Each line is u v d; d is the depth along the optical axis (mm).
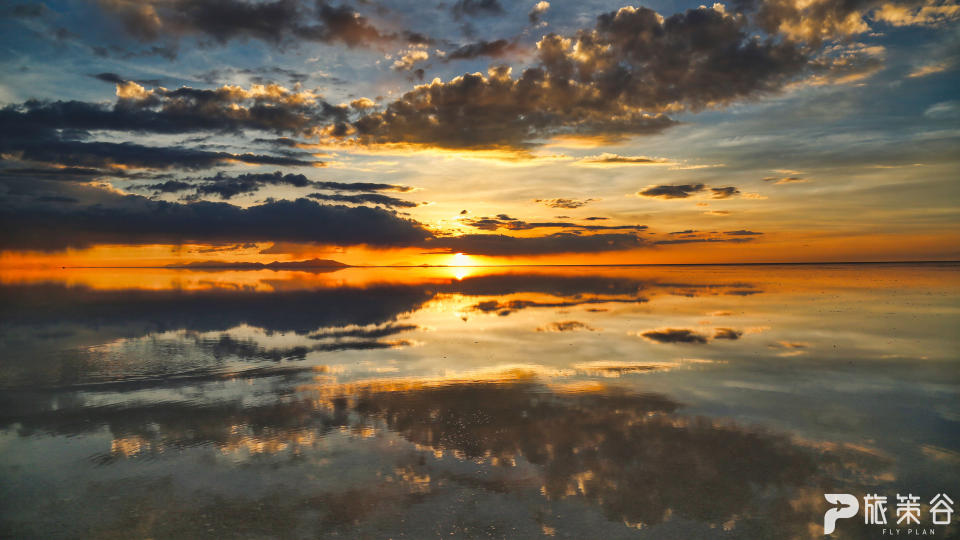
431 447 9711
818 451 9328
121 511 7449
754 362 16625
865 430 10367
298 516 7281
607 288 57094
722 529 6883
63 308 35438
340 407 12219
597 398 12758
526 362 17016
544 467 8789
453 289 58219
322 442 10000
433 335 22844
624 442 9852
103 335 23172
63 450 9656
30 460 9195
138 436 10367
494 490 8000
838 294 43031
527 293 50219
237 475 8570
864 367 15758
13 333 23812
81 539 6777
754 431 10359
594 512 7336
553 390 13539
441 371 15836
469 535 6793
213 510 7461
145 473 8664
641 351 18656
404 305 37781
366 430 10641
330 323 27312
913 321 25516
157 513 7383
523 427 10742
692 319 27422
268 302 40469
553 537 6734
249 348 19875
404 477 8461
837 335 21547
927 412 11453
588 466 8828
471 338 21953
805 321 26016
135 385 14312
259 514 7332
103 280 84062
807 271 121938
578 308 34156
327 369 16203
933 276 81000
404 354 18547
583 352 18594
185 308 35531
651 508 7430
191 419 11383
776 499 7648
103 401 12781
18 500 7773
